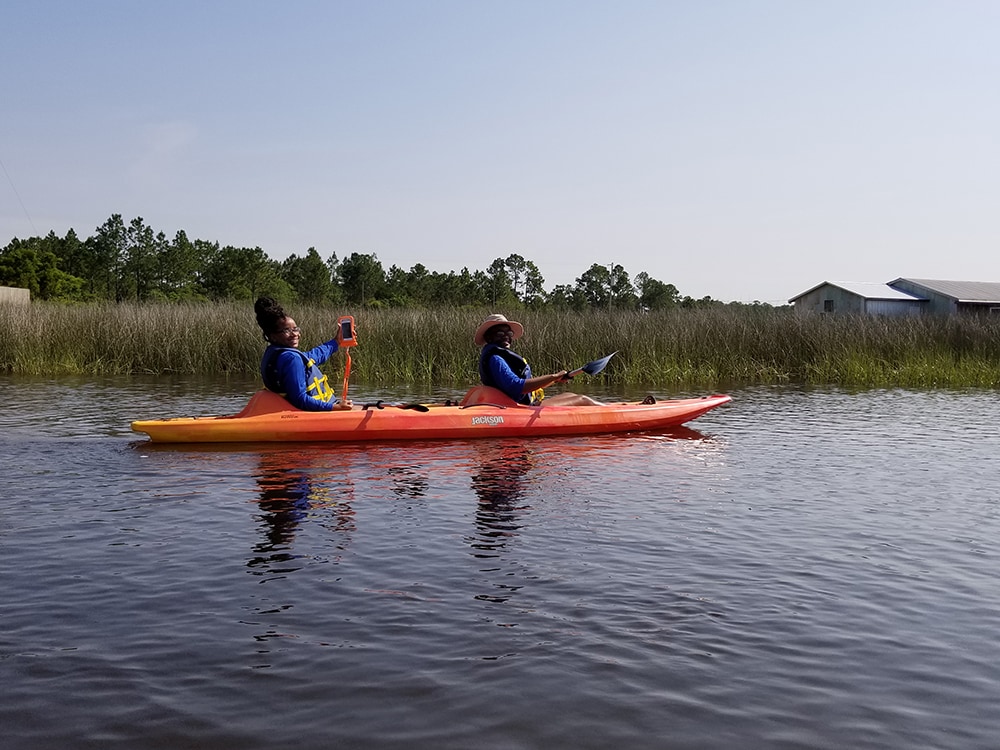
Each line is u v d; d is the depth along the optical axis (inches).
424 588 161.5
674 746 106.9
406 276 2928.2
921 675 126.9
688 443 340.5
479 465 291.6
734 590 161.6
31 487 251.4
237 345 655.8
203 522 210.7
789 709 116.3
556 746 106.7
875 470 282.8
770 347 695.1
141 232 2913.4
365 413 337.7
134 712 114.3
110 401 464.1
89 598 155.8
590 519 214.7
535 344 641.6
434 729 110.3
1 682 122.6
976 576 171.2
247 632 140.4
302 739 107.9
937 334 725.9
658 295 2237.9
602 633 140.6
